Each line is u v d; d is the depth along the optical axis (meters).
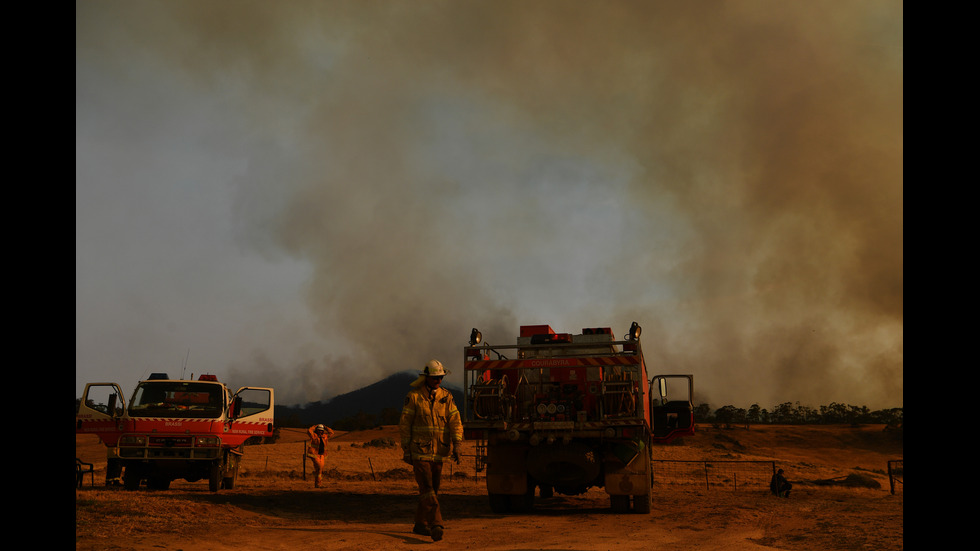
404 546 8.73
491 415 13.56
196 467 17.09
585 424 13.22
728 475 40.12
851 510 14.32
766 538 9.99
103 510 10.31
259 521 11.02
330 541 8.96
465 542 9.22
